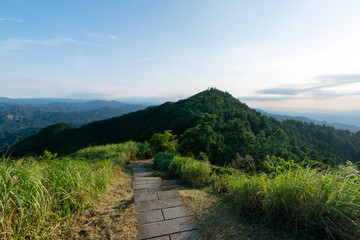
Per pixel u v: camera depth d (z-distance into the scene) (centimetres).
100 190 324
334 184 202
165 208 257
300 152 3841
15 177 205
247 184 268
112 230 201
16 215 184
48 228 191
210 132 1499
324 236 177
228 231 200
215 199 290
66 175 278
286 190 216
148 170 639
